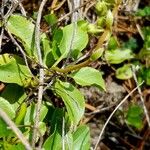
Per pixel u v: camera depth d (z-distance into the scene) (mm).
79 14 170
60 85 143
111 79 201
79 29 153
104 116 198
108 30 132
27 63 142
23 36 144
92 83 147
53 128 142
